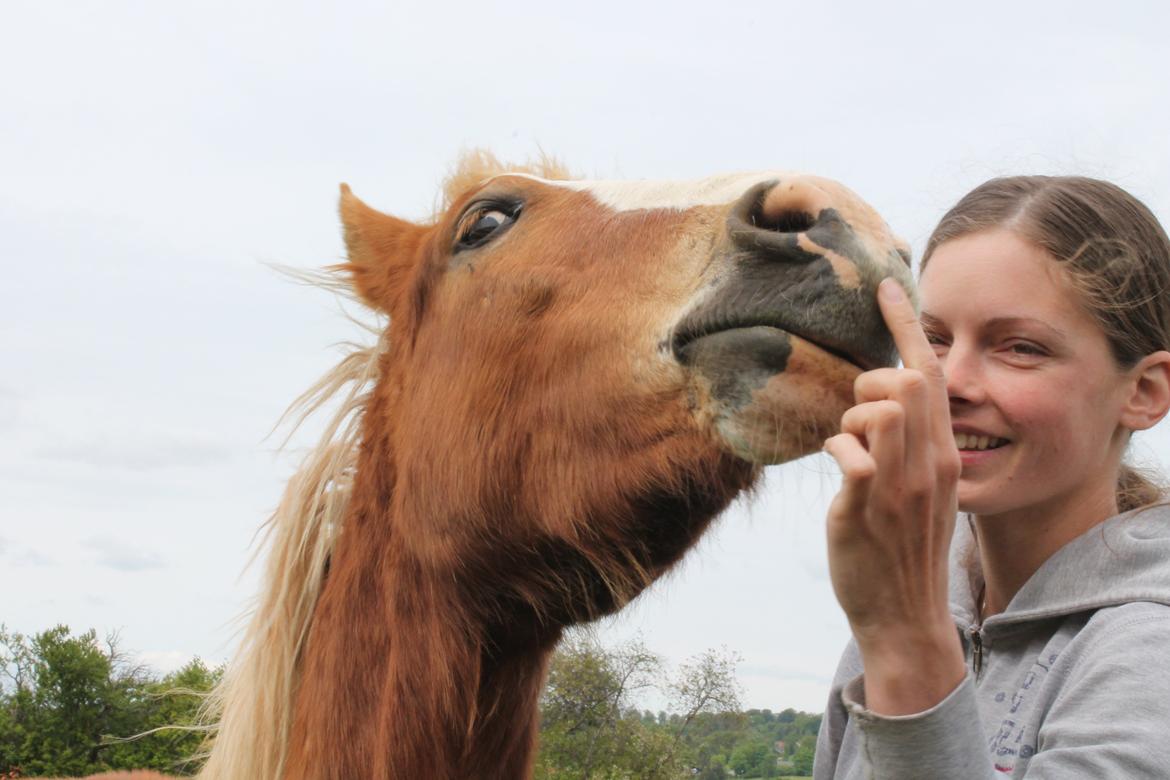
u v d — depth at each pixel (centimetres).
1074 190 205
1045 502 206
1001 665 210
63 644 1533
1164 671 163
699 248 209
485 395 242
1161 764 152
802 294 178
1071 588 197
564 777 1389
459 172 351
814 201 185
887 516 142
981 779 145
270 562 290
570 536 227
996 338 201
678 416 204
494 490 239
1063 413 197
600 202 243
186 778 353
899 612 147
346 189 329
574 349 225
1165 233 214
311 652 270
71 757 1504
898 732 144
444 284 264
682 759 1655
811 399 177
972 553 245
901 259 181
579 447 222
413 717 245
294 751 262
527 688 264
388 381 288
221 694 326
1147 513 203
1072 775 157
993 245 203
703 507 218
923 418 142
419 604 252
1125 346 200
